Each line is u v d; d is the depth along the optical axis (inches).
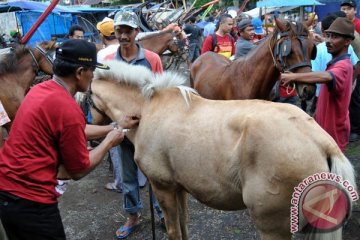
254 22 308.5
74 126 72.4
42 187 74.7
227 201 81.4
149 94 93.4
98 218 139.8
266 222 74.1
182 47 273.6
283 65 124.9
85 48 73.7
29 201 74.0
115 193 159.6
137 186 124.1
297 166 67.9
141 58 117.9
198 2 685.3
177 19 435.2
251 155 71.7
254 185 72.2
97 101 103.5
